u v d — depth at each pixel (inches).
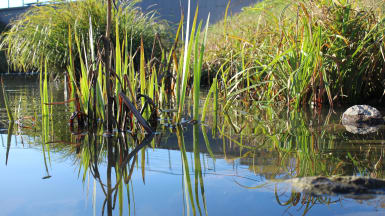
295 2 185.0
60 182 108.6
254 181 107.0
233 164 114.9
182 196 99.6
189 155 121.1
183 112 171.0
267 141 130.1
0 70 554.3
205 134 138.7
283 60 177.0
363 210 83.9
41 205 94.1
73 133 139.3
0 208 92.4
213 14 713.0
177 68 155.7
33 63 311.6
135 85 149.9
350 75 174.2
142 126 143.3
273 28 199.6
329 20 173.9
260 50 187.8
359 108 146.8
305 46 170.9
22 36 314.3
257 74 188.2
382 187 98.0
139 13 348.5
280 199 93.5
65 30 286.2
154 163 116.7
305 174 108.7
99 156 121.0
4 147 127.5
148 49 322.7
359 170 109.5
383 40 169.0
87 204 94.9
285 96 180.2
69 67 164.2
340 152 119.2
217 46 312.8
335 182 102.3
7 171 113.1
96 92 147.9
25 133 139.7
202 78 307.1
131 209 90.9
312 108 169.5
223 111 173.0
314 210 85.1
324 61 171.0
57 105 185.0
